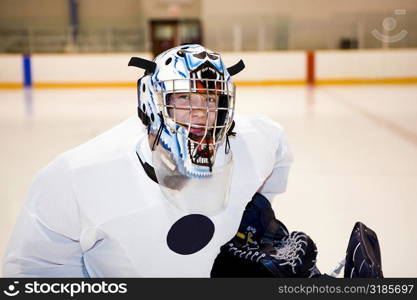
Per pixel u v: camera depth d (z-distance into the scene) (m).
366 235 1.53
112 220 1.26
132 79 12.56
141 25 14.41
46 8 15.02
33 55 12.47
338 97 9.90
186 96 1.27
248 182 1.42
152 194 1.28
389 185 3.66
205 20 14.05
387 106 8.41
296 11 14.28
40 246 1.30
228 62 12.58
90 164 1.27
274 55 12.51
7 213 3.16
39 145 5.55
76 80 12.56
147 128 1.33
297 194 3.46
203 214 1.31
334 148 5.13
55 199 1.26
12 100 10.04
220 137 1.30
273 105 8.80
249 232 1.60
